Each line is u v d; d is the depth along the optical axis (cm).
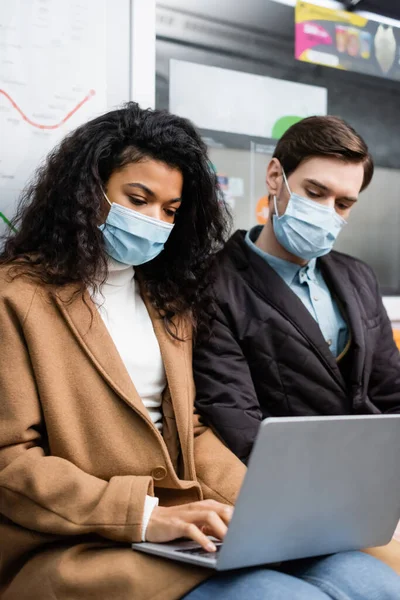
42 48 143
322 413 137
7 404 101
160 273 130
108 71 155
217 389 127
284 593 83
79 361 106
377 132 208
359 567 94
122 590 89
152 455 107
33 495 95
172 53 171
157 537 92
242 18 182
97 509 93
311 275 148
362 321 145
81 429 105
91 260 112
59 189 117
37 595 93
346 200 141
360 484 92
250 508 80
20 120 142
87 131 117
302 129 142
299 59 193
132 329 119
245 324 135
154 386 119
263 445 78
